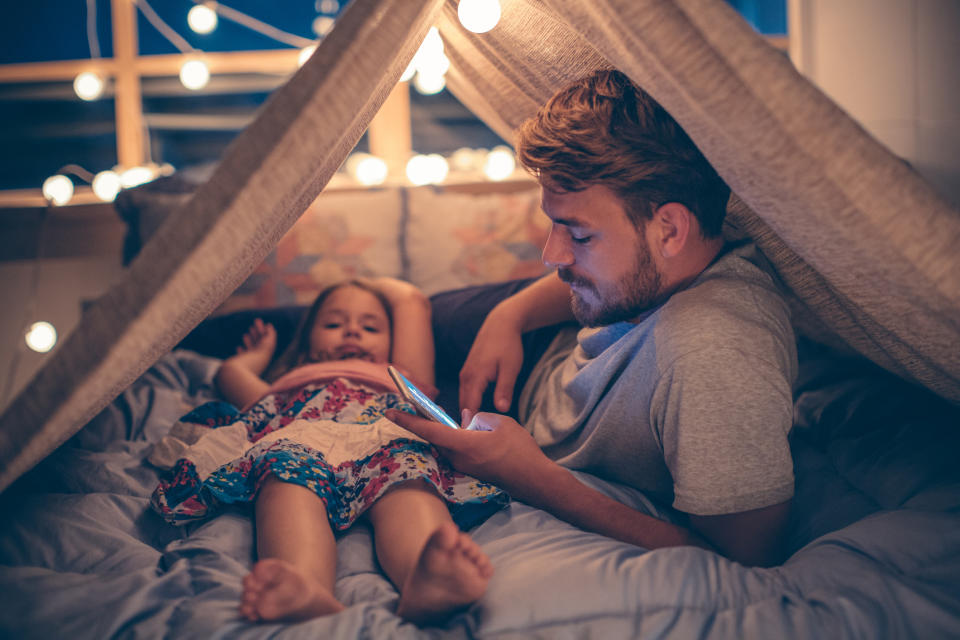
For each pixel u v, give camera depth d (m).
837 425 1.21
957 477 0.96
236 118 2.88
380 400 1.25
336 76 0.72
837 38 2.33
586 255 0.90
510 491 0.95
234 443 1.08
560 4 0.78
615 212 0.87
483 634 0.68
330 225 2.10
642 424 0.92
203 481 0.94
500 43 1.20
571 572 0.74
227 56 2.79
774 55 0.69
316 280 2.05
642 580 0.72
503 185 2.42
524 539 0.85
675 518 0.98
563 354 1.28
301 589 0.69
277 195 0.74
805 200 0.72
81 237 2.49
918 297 0.75
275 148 0.71
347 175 2.65
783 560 0.85
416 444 0.98
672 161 0.85
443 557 0.68
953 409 1.15
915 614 0.68
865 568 0.74
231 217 0.73
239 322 1.77
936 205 0.70
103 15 2.78
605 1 0.70
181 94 2.84
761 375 0.83
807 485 1.06
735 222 1.03
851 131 0.69
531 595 0.71
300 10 2.80
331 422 1.11
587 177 0.85
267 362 1.61
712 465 0.81
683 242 0.89
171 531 0.96
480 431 0.96
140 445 1.26
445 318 1.56
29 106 2.81
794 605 0.70
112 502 1.00
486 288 1.62
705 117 0.71
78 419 0.82
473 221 2.11
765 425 0.82
